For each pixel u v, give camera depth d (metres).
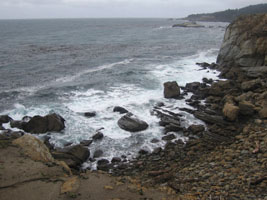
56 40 70.94
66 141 16.69
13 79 30.03
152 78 30.61
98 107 21.84
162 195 9.87
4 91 25.52
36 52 49.06
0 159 11.31
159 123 19.05
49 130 17.70
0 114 19.92
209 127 18.45
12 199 8.91
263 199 9.48
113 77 31.08
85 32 101.62
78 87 27.00
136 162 14.67
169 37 82.81
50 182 10.04
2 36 82.44
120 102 23.00
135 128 18.03
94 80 29.81
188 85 26.97
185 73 33.06
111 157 15.28
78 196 9.23
